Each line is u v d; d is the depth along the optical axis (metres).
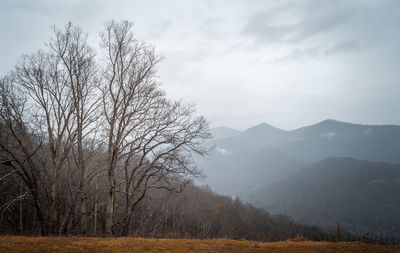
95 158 23.81
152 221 39.81
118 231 23.36
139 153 21.48
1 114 18.19
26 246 11.84
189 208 60.78
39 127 20.14
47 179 21.14
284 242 17.48
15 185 27.86
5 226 25.80
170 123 19.97
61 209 25.80
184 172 19.59
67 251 11.47
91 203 26.44
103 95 20.33
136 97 20.39
